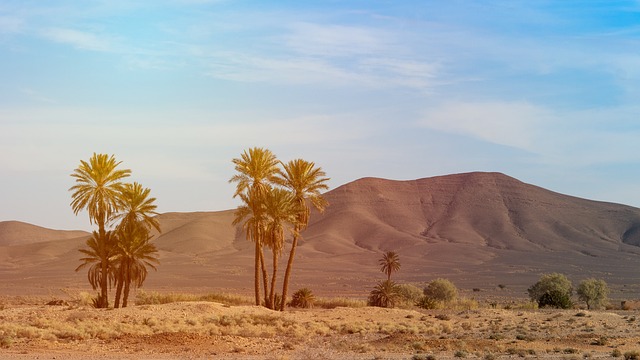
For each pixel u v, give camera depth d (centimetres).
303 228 6981
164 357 3244
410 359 3200
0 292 12156
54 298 9075
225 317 5109
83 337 3900
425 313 6438
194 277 18838
